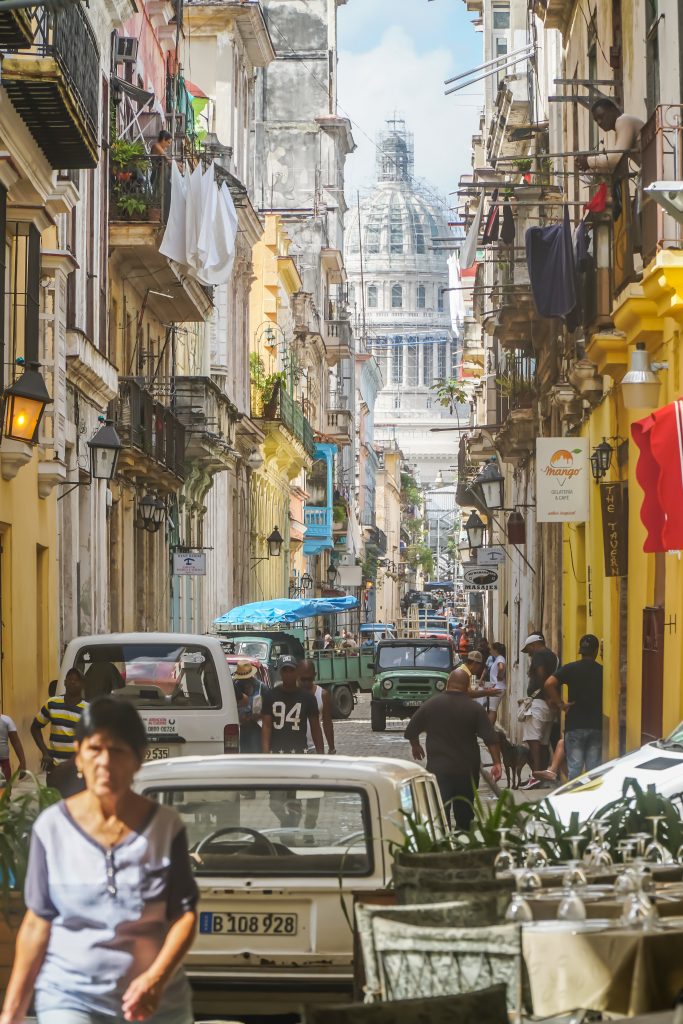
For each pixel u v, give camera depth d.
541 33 56.66
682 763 21.55
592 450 43.00
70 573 46.19
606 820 15.16
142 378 58.81
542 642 39.78
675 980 10.48
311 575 143.88
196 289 63.53
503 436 64.38
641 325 30.55
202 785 16.02
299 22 146.25
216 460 74.75
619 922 10.97
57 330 40.16
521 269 53.81
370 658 87.56
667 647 30.03
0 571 36.22
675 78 28.89
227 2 85.94
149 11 63.88
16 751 29.22
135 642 30.50
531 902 11.70
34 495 39.31
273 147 146.88
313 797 15.94
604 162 33.47
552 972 10.56
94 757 9.75
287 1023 15.70
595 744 33.38
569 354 45.03
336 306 164.88
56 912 9.88
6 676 36.41
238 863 15.64
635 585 34.94
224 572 84.94
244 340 94.12
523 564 63.94
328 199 149.75
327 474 140.50
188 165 60.19
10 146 33.34
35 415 32.56
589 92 41.06
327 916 15.38
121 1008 9.77
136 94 56.44
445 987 9.91
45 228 37.19
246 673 46.19
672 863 13.88
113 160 53.81
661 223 27.73
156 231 54.03
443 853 12.62
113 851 9.84
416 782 17.03
